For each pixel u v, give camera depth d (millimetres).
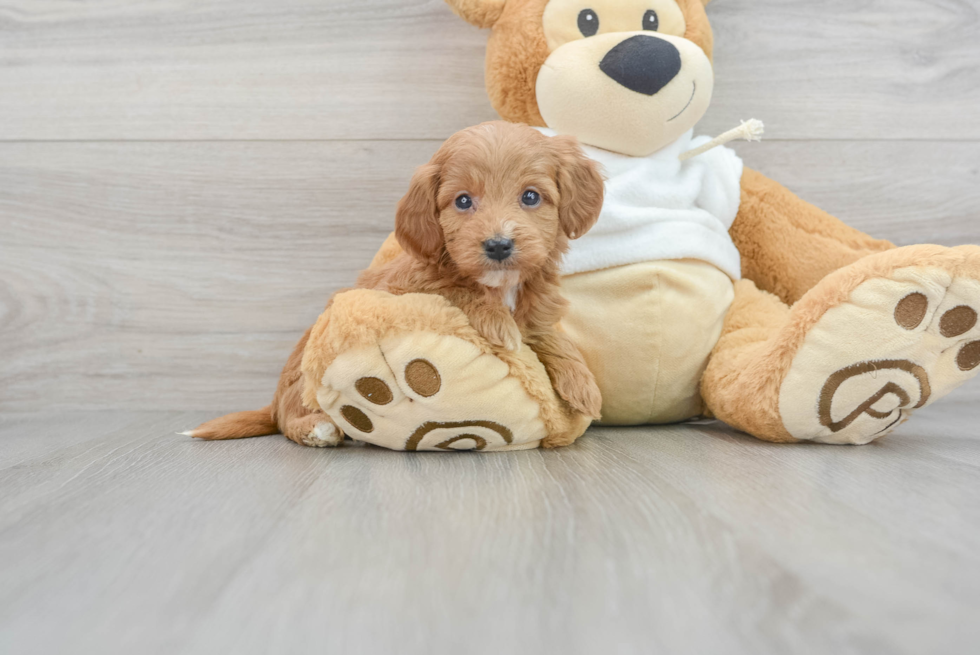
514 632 502
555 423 1097
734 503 790
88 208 1616
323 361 1022
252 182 1609
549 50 1300
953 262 994
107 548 684
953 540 666
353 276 1627
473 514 765
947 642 476
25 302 1630
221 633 509
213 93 1598
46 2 1584
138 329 1635
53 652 489
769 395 1118
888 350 1039
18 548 688
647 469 967
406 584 583
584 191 1049
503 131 1002
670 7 1313
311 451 1142
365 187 1611
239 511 792
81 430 1406
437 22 1584
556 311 1110
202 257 1622
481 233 936
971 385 1618
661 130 1278
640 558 631
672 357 1268
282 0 1581
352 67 1594
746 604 539
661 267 1251
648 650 475
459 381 1017
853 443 1145
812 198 1622
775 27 1590
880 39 1593
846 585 568
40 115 1604
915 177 1616
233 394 1646
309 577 601
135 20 1587
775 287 1444
